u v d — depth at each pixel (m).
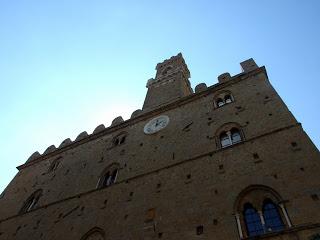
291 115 21.64
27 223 27.11
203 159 22.45
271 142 20.41
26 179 35.31
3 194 34.97
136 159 27.11
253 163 19.64
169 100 35.81
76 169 31.12
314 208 15.02
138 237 19.09
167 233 18.25
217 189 19.28
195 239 16.86
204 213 18.19
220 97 29.16
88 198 25.64
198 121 27.38
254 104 25.16
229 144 23.00
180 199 20.14
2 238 27.02
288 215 15.48
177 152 24.98
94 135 35.28
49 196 29.36
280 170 18.05
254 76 28.77
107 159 29.64
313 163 17.22
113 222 21.52
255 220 16.55
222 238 16.16
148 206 21.09
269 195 17.19
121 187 24.50
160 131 29.19
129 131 32.41
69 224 24.02
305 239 13.98
